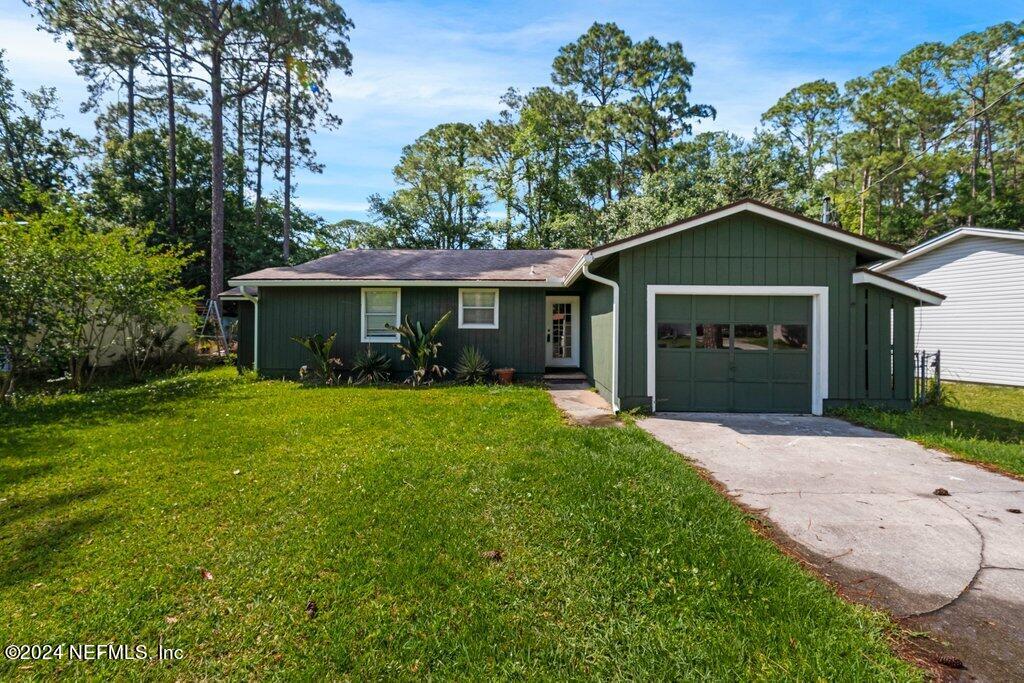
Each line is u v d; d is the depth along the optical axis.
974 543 3.24
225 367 14.40
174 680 2.02
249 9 19.91
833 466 4.97
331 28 21.72
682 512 3.54
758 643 2.18
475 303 11.62
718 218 7.67
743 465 5.01
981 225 27.44
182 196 24.75
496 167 28.41
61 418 7.07
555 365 13.94
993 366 11.91
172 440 5.75
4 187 24.02
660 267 7.89
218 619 2.40
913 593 2.66
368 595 2.56
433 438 5.74
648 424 6.97
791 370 7.88
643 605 2.46
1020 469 4.73
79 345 10.10
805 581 2.69
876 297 7.82
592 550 3.00
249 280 10.93
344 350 11.59
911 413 7.55
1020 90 28.27
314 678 2.00
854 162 31.58
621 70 30.12
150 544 3.16
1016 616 2.45
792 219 7.57
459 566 2.84
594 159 28.50
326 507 3.70
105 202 23.55
